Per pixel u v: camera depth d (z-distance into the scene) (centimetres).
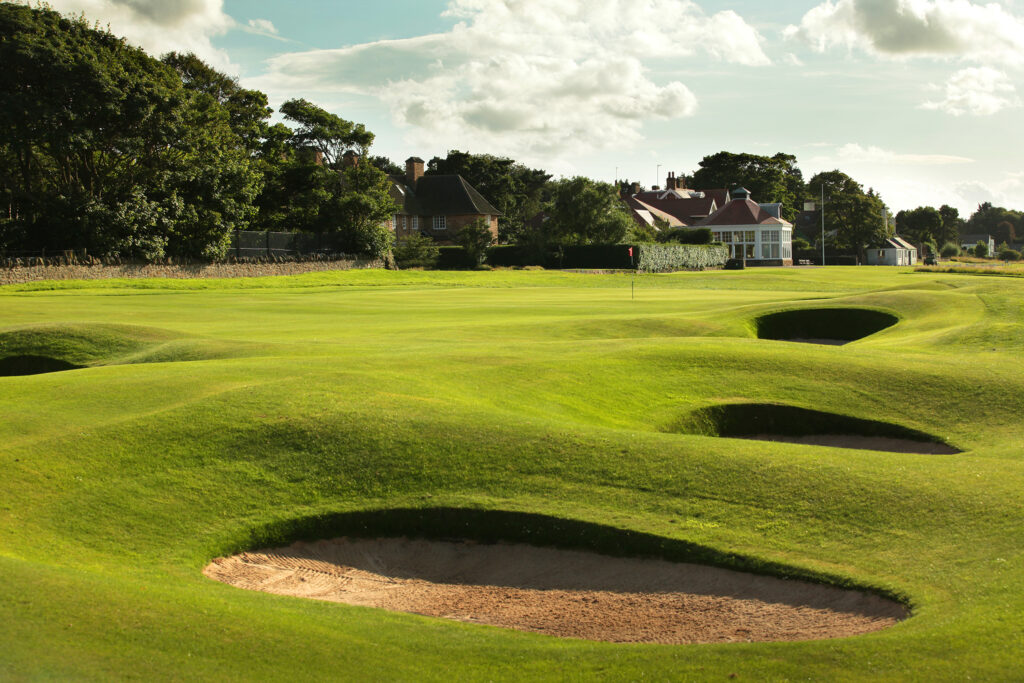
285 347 1850
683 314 2834
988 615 657
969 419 1367
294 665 609
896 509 888
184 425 1123
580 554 896
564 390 1499
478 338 2156
